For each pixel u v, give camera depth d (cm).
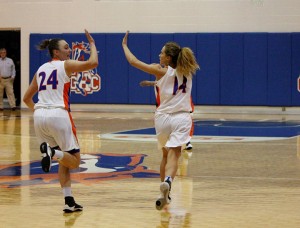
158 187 1516
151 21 4125
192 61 1248
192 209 1262
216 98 4072
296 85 4009
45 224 1121
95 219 1164
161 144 1292
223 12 4050
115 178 1652
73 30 4222
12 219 1161
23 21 4281
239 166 1891
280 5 4000
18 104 4600
